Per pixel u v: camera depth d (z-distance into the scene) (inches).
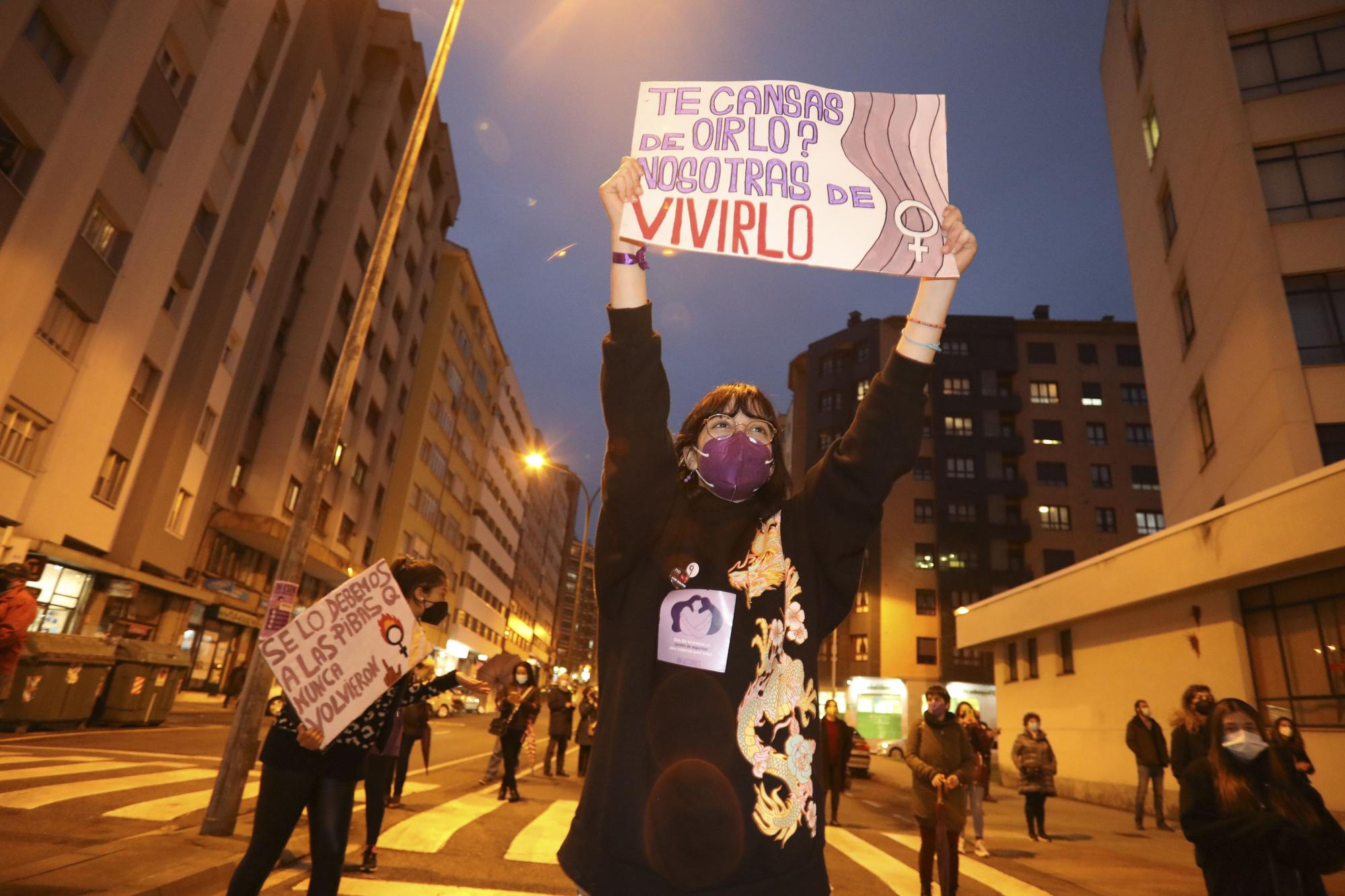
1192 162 771.4
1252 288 650.8
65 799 253.0
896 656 1927.9
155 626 884.0
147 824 229.5
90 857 182.9
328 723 133.3
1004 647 927.0
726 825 59.8
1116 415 2081.7
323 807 133.8
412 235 1649.9
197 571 991.0
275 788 132.6
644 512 69.4
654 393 71.2
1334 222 644.1
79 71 651.5
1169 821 571.2
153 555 877.2
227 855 199.2
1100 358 2133.4
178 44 775.1
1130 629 666.8
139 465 819.4
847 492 71.6
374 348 1473.9
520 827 306.5
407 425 1787.6
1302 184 663.1
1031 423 2086.6
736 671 65.5
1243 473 665.0
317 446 270.8
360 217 1321.4
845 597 73.3
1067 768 745.0
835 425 2239.2
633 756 62.9
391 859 234.8
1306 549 461.7
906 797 765.3
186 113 797.2
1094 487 2031.3
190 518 970.1
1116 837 460.1
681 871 58.7
